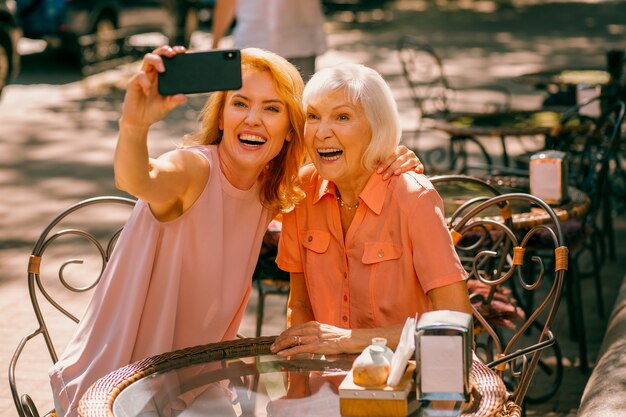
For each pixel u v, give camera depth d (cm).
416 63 1572
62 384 298
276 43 709
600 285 555
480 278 331
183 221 301
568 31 2041
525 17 2339
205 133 319
